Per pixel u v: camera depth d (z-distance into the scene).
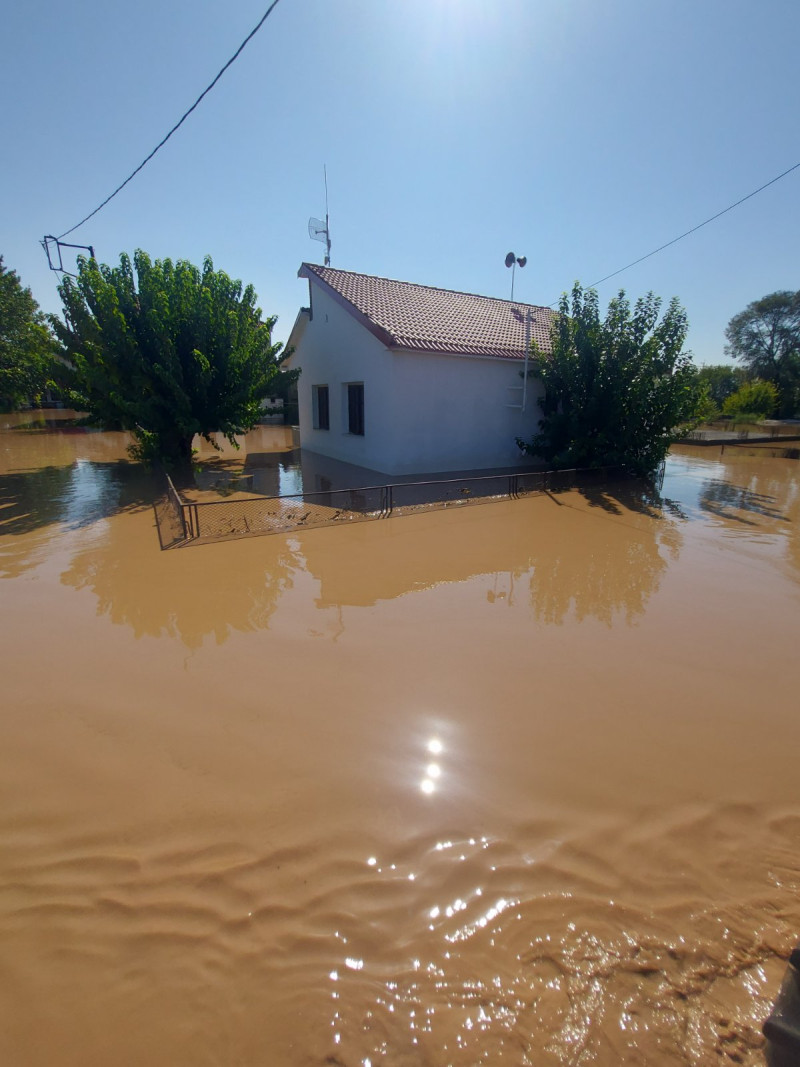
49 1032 1.80
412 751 3.17
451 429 12.70
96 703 3.62
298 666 4.11
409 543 7.36
